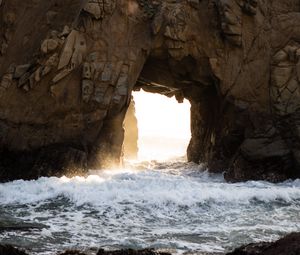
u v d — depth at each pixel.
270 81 26.44
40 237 13.38
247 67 26.69
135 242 13.03
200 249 12.45
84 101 24.77
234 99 26.50
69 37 24.81
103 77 25.16
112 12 25.92
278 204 18.41
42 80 24.38
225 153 27.55
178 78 28.91
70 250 11.64
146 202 17.61
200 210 17.17
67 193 18.39
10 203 17.59
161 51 27.11
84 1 26.22
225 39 26.66
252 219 16.05
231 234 14.02
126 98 25.75
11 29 25.77
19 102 24.14
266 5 27.36
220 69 26.64
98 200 17.72
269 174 24.83
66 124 24.48
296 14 27.34
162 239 13.42
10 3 26.23
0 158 23.28
